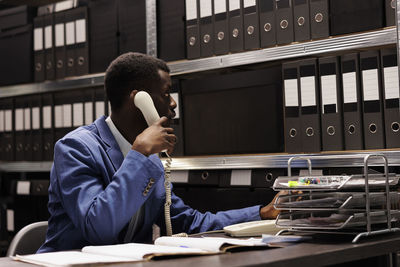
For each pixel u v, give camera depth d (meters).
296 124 1.92
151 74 1.49
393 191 1.37
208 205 2.19
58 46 2.62
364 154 1.75
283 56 1.96
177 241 1.18
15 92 2.82
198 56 2.16
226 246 1.09
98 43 2.49
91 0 2.52
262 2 2.00
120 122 1.50
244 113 2.07
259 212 1.58
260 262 0.92
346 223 1.19
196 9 2.16
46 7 2.71
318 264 1.02
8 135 2.85
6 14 2.82
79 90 2.73
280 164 1.95
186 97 2.23
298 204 1.28
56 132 2.64
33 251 1.67
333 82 1.85
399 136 1.72
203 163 2.16
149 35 2.30
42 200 2.75
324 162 1.85
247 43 2.03
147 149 1.30
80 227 1.30
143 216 1.52
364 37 1.78
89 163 1.38
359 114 1.80
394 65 1.73
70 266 0.93
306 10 1.90
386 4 1.75
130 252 1.03
